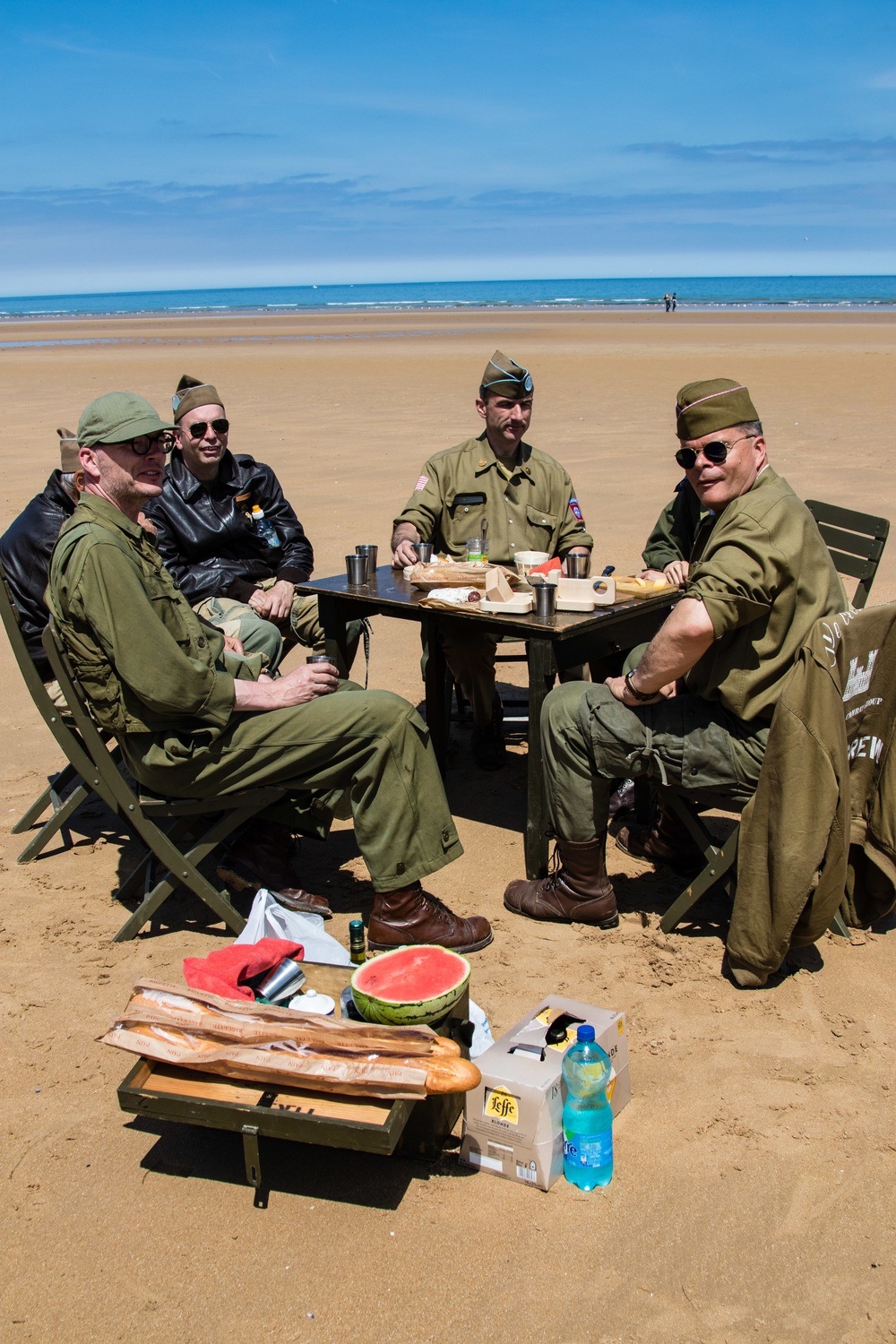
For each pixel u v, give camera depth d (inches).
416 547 195.2
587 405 762.2
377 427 666.8
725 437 136.1
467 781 206.4
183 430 202.1
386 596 170.4
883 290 5344.5
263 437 632.4
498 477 209.2
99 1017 131.3
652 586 173.3
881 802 140.9
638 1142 109.9
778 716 127.3
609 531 378.0
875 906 148.6
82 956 144.6
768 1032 127.2
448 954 116.5
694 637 130.0
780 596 132.1
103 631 127.3
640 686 137.9
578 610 160.2
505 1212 101.4
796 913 128.4
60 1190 104.9
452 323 2454.5
